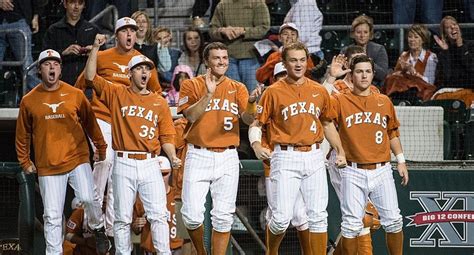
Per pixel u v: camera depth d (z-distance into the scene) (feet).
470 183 69.15
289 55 57.57
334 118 59.00
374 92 60.54
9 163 67.51
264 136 60.80
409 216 69.26
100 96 61.21
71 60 76.59
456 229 69.15
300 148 57.47
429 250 69.21
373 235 68.90
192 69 80.18
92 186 62.75
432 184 69.26
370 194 60.13
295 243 70.74
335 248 64.39
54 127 62.13
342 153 58.13
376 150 59.31
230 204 59.47
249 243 70.59
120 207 60.54
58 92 62.54
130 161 60.39
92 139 63.93
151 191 60.70
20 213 67.21
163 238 60.85
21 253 67.21
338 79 68.13
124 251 60.95
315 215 57.88
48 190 62.08
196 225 59.11
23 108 62.34
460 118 76.64
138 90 61.00
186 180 59.21
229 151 59.47
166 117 61.26
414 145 75.20
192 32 79.92
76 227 65.87
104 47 78.33
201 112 57.67
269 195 59.11
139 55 61.36
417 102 79.15
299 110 57.52
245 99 59.62
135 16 78.07
